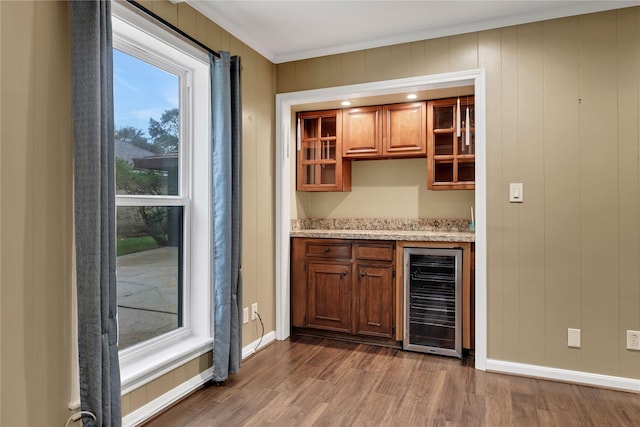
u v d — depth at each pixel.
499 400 2.40
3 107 1.53
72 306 1.79
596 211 2.60
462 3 2.56
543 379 2.71
